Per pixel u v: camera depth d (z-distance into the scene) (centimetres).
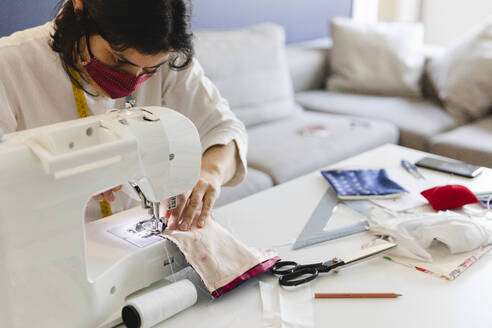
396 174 151
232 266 98
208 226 105
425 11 421
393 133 269
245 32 282
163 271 99
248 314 91
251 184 208
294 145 245
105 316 89
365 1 411
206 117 136
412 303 92
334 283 99
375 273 102
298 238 116
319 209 129
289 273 100
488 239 111
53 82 115
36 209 76
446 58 303
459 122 284
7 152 73
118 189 107
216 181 116
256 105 278
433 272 101
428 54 323
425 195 131
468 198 126
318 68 345
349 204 133
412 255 106
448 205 126
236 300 95
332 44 338
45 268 79
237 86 268
